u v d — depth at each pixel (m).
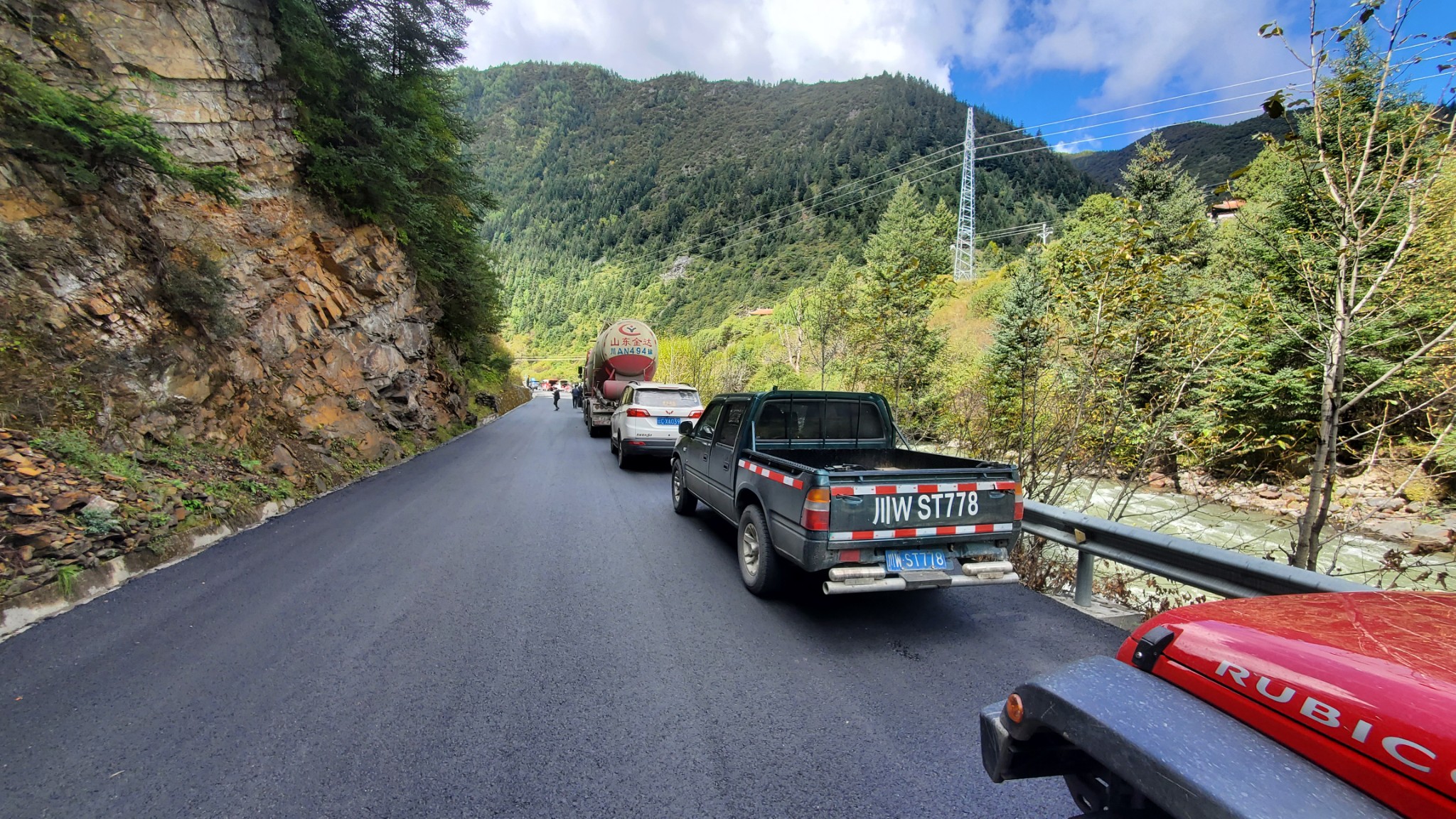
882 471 3.68
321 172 10.35
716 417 6.20
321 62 9.65
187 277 7.15
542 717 2.68
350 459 9.71
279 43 9.66
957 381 14.62
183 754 2.36
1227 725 1.24
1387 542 7.25
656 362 17.72
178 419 6.64
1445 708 0.97
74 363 5.77
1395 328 5.75
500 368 36.19
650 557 5.34
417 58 12.26
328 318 10.59
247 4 9.14
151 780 2.19
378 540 5.81
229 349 7.85
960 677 3.14
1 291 5.48
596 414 17.47
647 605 4.16
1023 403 6.82
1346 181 4.33
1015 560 5.15
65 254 6.07
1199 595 5.64
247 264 8.70
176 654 3.29
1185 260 5.95
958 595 4.51
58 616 3.83
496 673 3.12
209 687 2.91
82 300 6.08
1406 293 4.52
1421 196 3.99
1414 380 5.06
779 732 2.58
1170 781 1.17
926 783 2.24
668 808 2.07
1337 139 4.28
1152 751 1.23
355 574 4.76
